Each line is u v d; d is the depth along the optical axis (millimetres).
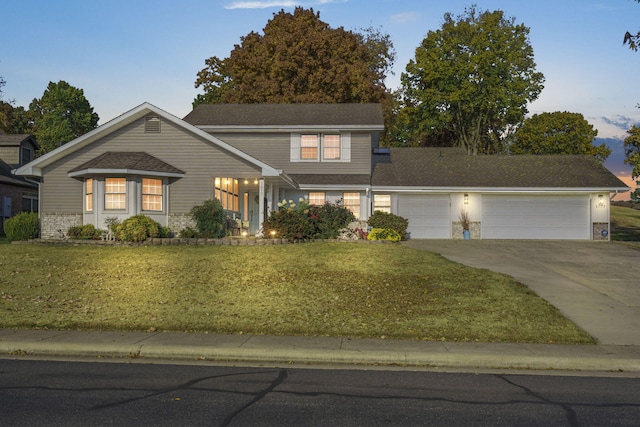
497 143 53844
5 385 7184
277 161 28266
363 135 28047
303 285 14000
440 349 9031
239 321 10844
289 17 42875
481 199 27984
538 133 49688
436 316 11289
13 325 10500
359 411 6270
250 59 40875
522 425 5875
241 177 22859
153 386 7207
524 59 47062
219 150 22891
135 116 22984
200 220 22094
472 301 12539
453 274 15469
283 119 28500
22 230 22953
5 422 5770
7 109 64000
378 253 18938
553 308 11992
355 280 14578
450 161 30953
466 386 7430
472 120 49969
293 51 38812
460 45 46500
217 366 8414
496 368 8570
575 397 6945
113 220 21656
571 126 49281
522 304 12289
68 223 23109
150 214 22297
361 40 52281
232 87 44938
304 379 7680
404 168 29953
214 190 23000
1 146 36031
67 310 11625
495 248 22703
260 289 13570
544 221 27812
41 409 6207
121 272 15461
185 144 23000
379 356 8742
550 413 6277
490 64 44469
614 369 8500
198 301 12430
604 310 11984
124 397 6691
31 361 8602
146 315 11250
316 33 40156
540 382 7695
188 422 5832
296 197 27688
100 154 23219
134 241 20641
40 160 22875
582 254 20969
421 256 18500
